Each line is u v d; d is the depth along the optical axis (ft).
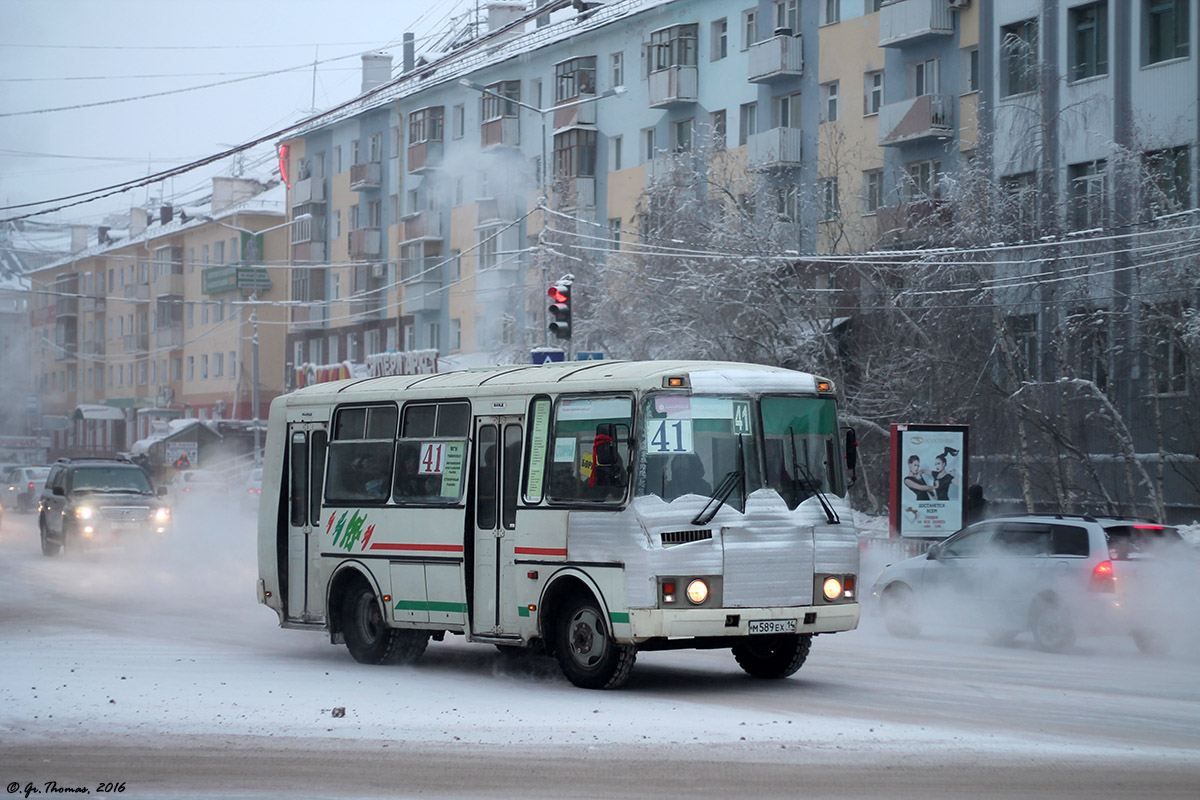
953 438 73.77
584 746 29.53
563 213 124.57
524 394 40.83
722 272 105.19
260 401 248.32
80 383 335.47
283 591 49.11
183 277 279.28
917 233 99.35
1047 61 102.22
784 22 139.95
